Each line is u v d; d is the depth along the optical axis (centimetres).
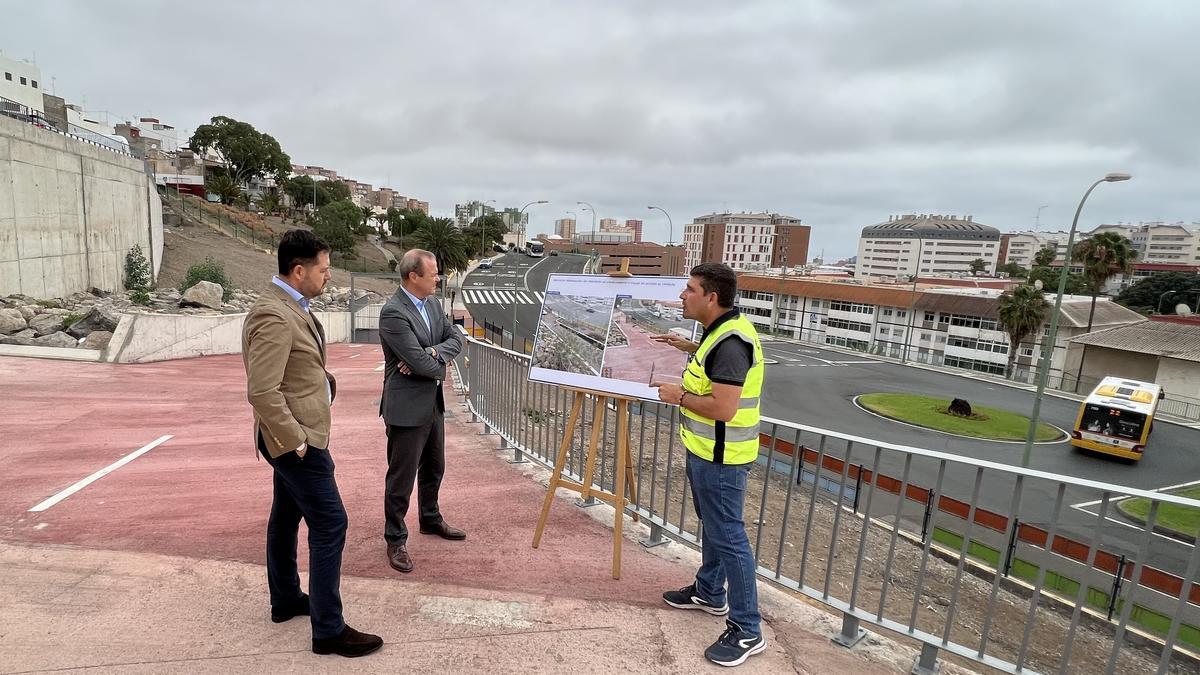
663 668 275
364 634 276
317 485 255
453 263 6506
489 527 426
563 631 300
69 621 286
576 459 665
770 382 4278
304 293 264
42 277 2047
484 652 280
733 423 271
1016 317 4669
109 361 1188
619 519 355
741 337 265
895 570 1129
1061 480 246
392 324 330
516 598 329
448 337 377
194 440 662
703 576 321
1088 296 5809
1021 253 19238
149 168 3409
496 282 7362
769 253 17188
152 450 612
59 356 1170
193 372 1200
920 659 289
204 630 284
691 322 331
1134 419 2633
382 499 485
